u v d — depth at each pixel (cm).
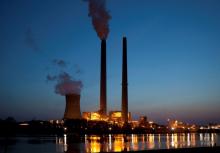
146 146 14325
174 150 9100
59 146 15012
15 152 11700
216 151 9400
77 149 12762
